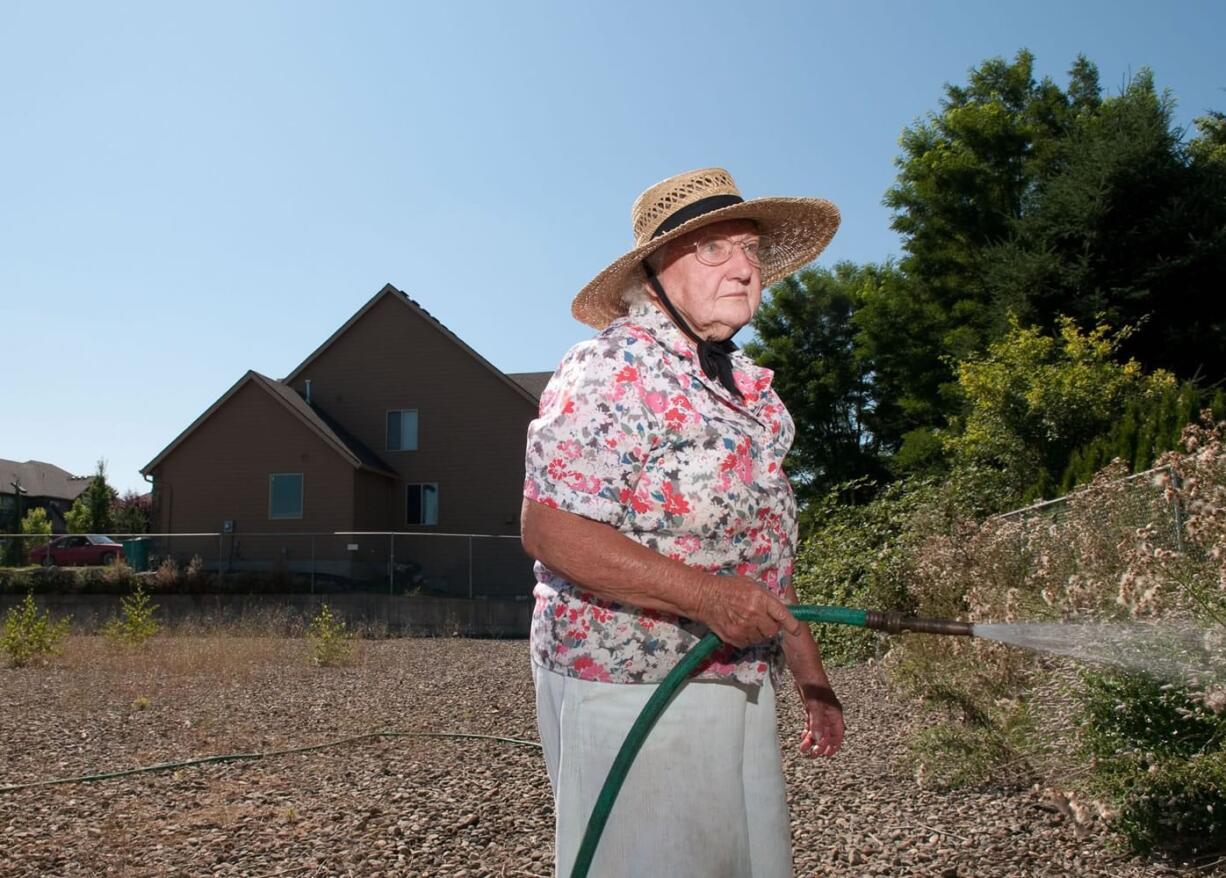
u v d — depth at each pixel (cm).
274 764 684
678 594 210
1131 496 530
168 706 981
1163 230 1859
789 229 285
